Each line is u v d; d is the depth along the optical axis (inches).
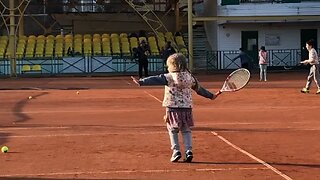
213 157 360.8
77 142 426.3
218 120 554.6
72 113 630.5
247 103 718.5
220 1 1625.2
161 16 1830.7
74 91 951.0
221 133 466.9
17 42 1637.6
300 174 311.0
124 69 1599.4
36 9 1924.2
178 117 343.0
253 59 1669.5
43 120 569.3
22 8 1761.8
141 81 339.0
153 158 359.9
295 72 1526.8
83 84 1152.2
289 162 344.2
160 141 427.8
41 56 1599.4
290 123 528.7
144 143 418.9
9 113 636.1
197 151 382.0
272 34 1678.2
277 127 502.3
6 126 524.1
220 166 333.4
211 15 1750.7
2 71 1556.3
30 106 714.8
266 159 353.7
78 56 1598.2
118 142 424.5
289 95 821.2
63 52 1617.9
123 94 879.1
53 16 1849.2
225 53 1664.6
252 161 347.6
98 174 314.7
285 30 1680.6
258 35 1675.7
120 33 1828.2
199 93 350.9
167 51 1274.6
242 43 1674.5
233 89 354.6
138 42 1664.6
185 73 345.4
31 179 304.5
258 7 1594.5
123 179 301.9
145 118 577.9
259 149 389.7
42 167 335.3
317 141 422.6
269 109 646.5
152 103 734.5
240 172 316.5
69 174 315.3
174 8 1818.4
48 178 306.3
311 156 363.3
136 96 841.5
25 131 490.0
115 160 354.3
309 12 1599.4
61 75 1535.4
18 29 1731.1
